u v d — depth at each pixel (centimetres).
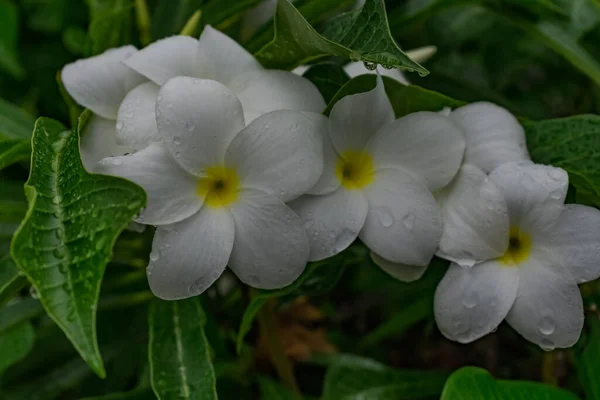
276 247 57
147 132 58
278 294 59
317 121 58
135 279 68
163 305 62
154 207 56
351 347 73
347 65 63
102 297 68
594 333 63
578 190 61
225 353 67
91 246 53
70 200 54
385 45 57
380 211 58
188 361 60
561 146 61
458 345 73
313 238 57
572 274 58
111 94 60
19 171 74
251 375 70
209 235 56
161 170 56
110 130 60
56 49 83
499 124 60
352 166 59
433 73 72
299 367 72
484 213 58
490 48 77
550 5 68
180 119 56
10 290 57
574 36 70
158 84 59
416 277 59
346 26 59
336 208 58
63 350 71
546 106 77
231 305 68
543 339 58
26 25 86
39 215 54
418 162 59
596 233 58
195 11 68
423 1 68
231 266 57
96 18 68
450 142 58
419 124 59
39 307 67
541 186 58
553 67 77
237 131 57
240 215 57
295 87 59
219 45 60
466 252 58
